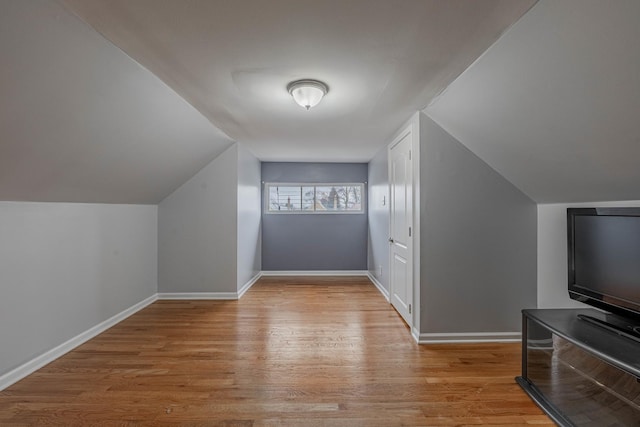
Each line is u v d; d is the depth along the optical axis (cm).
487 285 271
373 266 512
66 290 256
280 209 571
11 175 188
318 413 178
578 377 172
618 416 150
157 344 268
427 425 168
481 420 172
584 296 200
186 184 408
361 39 162
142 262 373
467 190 269
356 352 252
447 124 258
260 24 148
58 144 194
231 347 262
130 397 192
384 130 344
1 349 202
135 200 351
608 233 183
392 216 379
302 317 337
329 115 289
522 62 157
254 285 487
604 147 167
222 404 185
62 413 176
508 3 129
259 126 327
